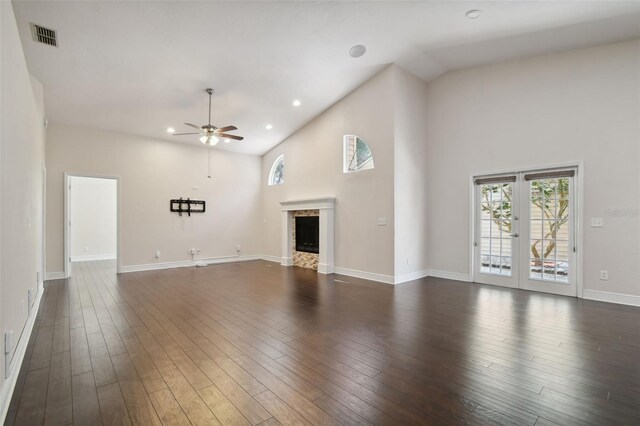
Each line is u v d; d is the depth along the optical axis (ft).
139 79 15.37
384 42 14.78
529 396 6.50
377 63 16.75
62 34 11.76
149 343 9.28
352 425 5.60
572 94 14.44
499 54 15.72
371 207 18.40
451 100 18.51
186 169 24.20
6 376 6.40
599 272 13.73
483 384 6.97
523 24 12.95
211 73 15.56
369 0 11.64
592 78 13.96
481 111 17.30
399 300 13.98
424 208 19.40
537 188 15.62
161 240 22.86
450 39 14.46
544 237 15.38
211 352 8.66
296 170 24.09
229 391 6.70
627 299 13.08
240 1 11.29
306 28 13.16
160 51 13.48
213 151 25.71
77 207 27.91
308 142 22.93
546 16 12.26
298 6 11.84
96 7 10.78
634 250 12.96
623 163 13.21
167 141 23.27
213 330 10.36
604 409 6.07
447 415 5.88
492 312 12.20
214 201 25.63
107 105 17.57
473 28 13.48
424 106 19.47
